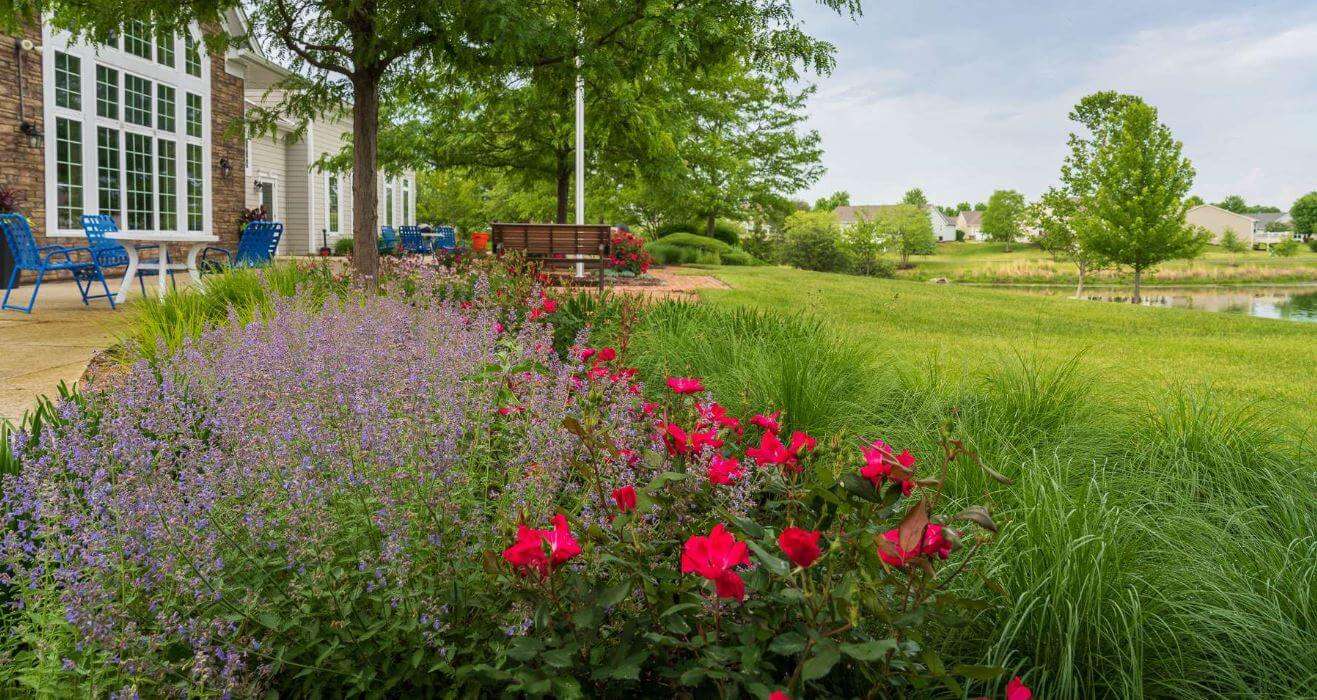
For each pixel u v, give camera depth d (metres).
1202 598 2.05
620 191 29.17
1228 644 1.97
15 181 10.92
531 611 1.47
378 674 1.65
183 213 14.23
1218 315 12.50
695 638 1.42
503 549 1.70
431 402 2.23
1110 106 32.91
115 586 1.60
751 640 1.35
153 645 1.46
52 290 10.04
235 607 1.60
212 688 1.46
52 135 11.49
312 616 1.65
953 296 14.39
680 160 18.36
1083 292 40.91
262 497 1.84
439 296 6.11
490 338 3.37
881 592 1.45
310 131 22.70
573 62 8.22
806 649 1.30
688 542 1.29
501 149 18.59
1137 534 2.31
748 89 31.28
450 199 46.25
